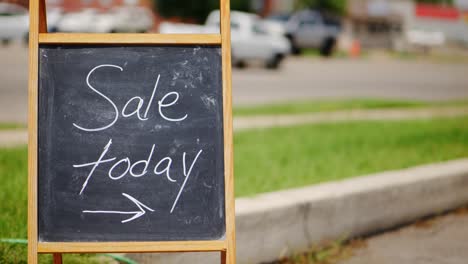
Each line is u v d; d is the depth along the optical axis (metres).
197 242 3.03
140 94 3.17
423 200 5.32
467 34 42.53
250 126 9.22
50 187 3.06
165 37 3.17
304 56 27.88
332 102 12.67
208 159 3.14
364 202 4.82
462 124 9.66
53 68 3.14
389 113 11.36
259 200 4.36
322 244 4.56
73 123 3.12
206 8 37.34
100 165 3.10
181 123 3.16
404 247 4.70
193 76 3.19
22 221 4.19
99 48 3.17
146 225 3.07
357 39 37.28
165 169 3.12
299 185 5.31
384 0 41.44
